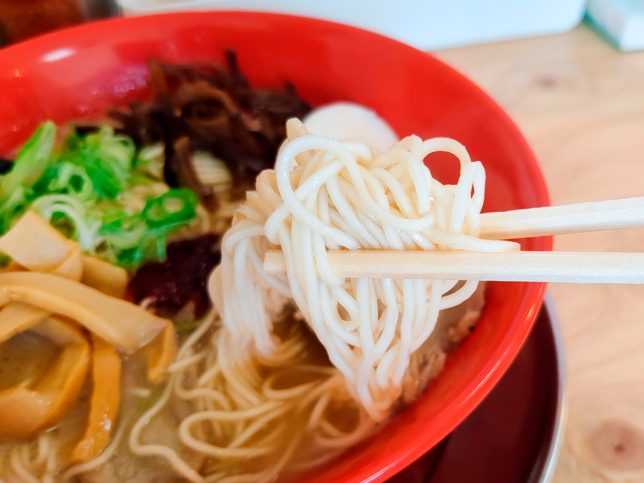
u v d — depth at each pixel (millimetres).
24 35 300
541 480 166
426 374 184
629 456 177
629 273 135
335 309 164
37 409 182
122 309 198
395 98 254
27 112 258
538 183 185
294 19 258
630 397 189
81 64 260
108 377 193
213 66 268
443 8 305
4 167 248
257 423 200
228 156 250
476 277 144
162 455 192
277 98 264
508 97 290
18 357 197
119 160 250
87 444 185
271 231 156
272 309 205
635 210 146
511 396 188
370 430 183
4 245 198
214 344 216
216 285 204
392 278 152
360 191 150
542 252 143
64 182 237
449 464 176
